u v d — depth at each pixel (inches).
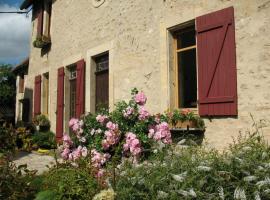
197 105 222.5
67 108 396.2
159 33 250.5
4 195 131.6
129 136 190.9
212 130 208.4
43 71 463.2
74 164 154.9
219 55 205.2
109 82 305.3
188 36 240.8
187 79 238.2
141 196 116.5
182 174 117.3
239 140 169.9
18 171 146.3
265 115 182.4
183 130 215.0
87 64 345.7
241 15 195.9
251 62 189.9
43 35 443.5
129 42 283.3
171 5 241.4
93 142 213.6
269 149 147.1
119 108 223.6
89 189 131.9
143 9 268.8
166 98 239.9
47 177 144.9
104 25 319.3
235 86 195.8
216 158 127.3
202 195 111.6
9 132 187.3
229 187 114.7
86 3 353.4
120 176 128.0
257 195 108.9
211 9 212.7
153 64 255.1
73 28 379.9
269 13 183.0
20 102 571.8
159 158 136.3
